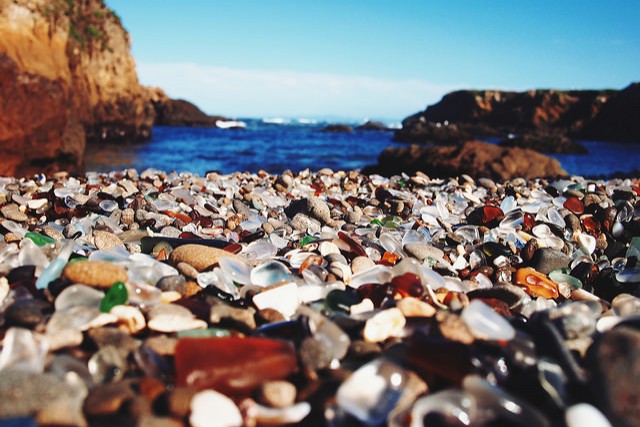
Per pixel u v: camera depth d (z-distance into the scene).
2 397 0.11
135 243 0.28
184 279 0.20
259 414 0.12
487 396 0.12
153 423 0.11
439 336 0.15
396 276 0.20
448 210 0.43
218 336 0.15
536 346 0.14
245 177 0.65
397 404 0.13
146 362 0.14
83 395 0.13
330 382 0.14
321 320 0.16
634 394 0.12
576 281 0.25
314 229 0.35
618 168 1.87
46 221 0.35
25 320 0.15
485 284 0.24
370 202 0.47
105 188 0.47
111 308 0.16
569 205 0.39
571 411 0.12
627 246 0.32
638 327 0.15
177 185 0.52
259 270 0.21
